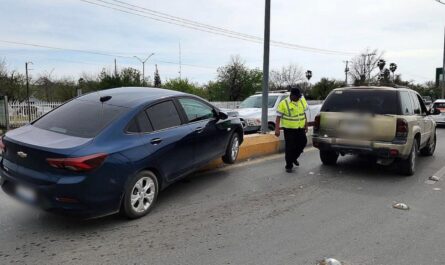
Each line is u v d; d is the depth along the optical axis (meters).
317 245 4.27
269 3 10.52
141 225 4.82
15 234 4.51
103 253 4.04
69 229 4.67
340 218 5.13
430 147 10.10
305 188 6.61
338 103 7.86
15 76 41.81
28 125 5.30
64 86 57.53
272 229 4.72
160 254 4.02
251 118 12.39
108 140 4.69
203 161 6.48
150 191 5.22
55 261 3.86
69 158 4.29
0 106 16.97
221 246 4.22
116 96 5.64
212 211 5.36
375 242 4.36
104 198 4.53
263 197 6.05
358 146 7.45
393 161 7.96
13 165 4.69
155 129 5.39
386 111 7.30
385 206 5.67
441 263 3.87
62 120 5.14
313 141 8.08
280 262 3.86
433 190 6.59
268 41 10.64
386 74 50.81
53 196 4.34
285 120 7.75
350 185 6.86
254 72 52.62
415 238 4.48
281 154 9.88
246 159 9.02
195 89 53.47
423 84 80.00
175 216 5.14
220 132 7.00
